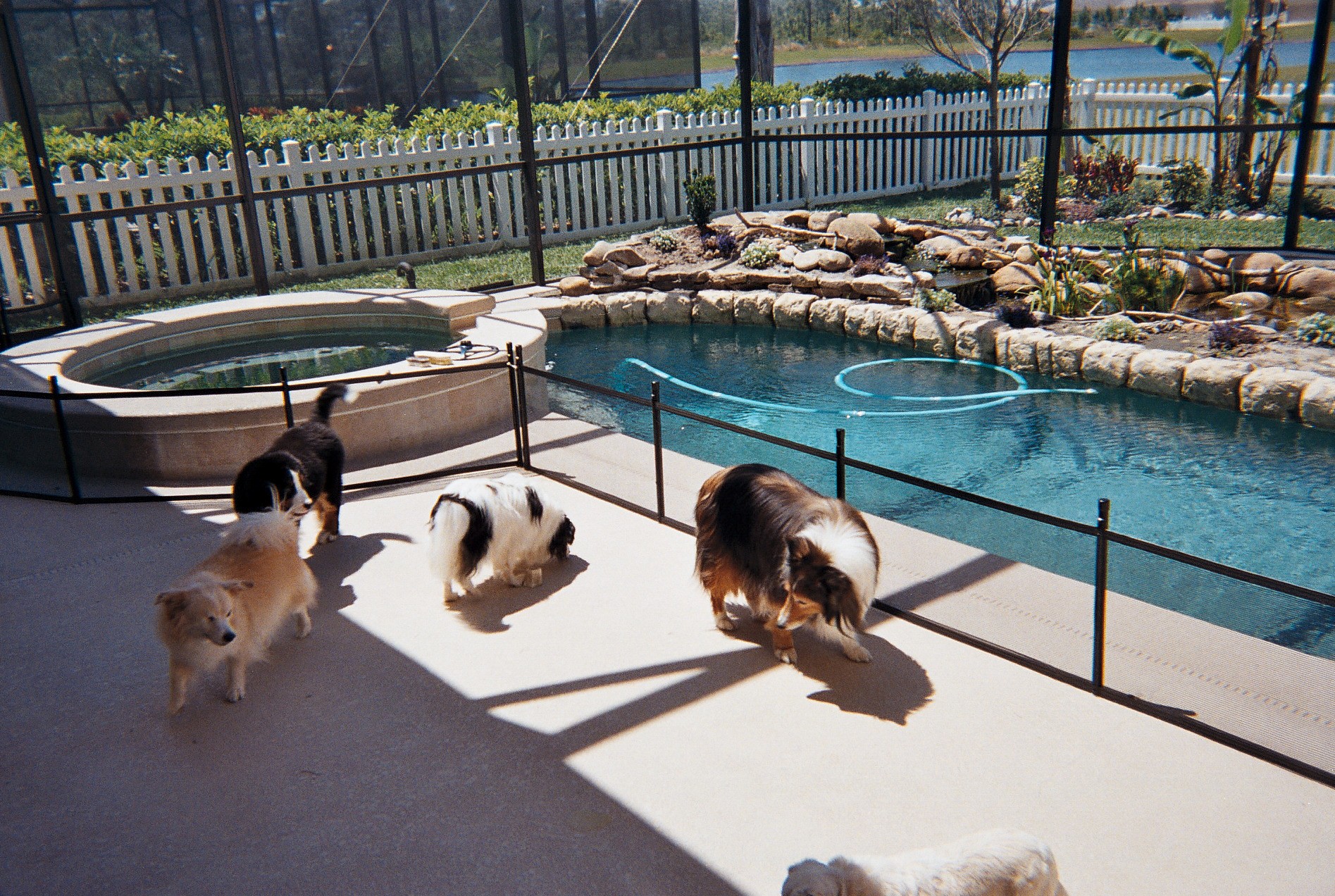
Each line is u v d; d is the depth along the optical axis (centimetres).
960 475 699
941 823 329
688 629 465
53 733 396
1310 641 480
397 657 449
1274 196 1509
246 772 369
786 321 1102
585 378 975
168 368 895
